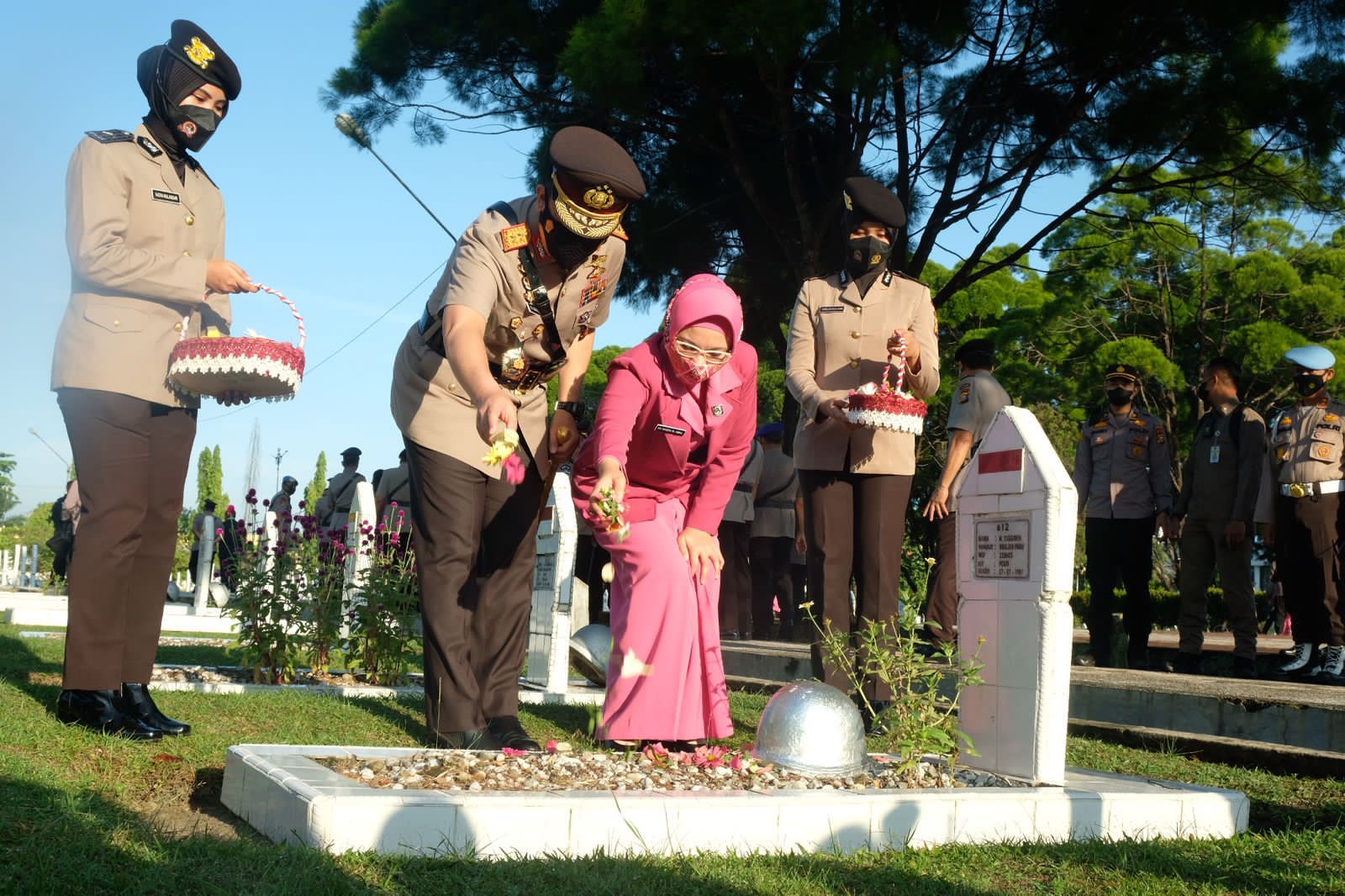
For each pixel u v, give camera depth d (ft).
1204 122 47.98
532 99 52.24
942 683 22.49
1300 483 27.30
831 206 49.42
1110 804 12.20
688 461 14.60
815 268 49.80
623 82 42.98
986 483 14.28
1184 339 104.88
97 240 14.15
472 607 14.65
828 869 9.92
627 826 10.15
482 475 14.52
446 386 14.30
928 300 19.06
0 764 11.09
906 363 17.98
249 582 22.52
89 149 14.43
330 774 10.83
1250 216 99.66
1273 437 28.30
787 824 10.75
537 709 19.62
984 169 53.31
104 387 14.11
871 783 12.62
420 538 14.52
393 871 8.74
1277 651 35.76
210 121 15.23
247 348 13.96
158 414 14.71
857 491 18.29
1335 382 90.89
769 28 40.52
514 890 8.42
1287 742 18.15
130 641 14.60
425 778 11.18
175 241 14.94
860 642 17.85
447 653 14.28
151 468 14.69
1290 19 46.11
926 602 26.91
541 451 14.89
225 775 11.92
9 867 8.07
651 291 62.69
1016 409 14.14
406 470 42.83
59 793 10.26
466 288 13.20
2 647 25.25
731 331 13.97
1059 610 13.19
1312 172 50.21
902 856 10.67
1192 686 20.65
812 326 19.01
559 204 13.14
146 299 14.47
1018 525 13.70
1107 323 106.42
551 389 67.46
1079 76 49.34
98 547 14.07
